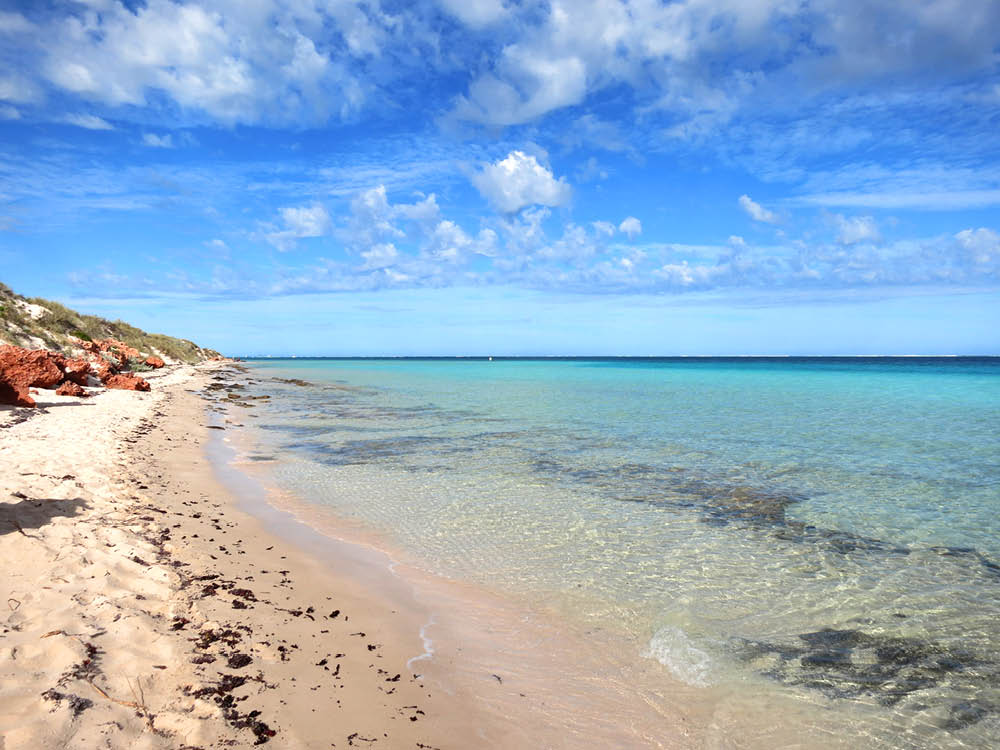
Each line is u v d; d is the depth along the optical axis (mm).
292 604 7289
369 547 10195
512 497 13758
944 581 8820
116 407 24094
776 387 52188
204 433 22734
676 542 10586
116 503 10195
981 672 6289
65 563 6863
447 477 15898
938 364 137750
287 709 4805
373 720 4926
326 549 9961
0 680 4258
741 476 15984
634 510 12672
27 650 4762
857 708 5637
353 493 14078
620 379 67938
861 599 8164
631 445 21016
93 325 51625
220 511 11688
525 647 6730
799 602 8062
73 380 29000
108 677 4617
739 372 87562
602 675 6160
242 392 46812
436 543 10477
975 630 7266
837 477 15828
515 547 10273
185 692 4695
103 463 13234
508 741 4941
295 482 15195
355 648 6316
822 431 24266
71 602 5871
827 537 10867
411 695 5492
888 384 55969
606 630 7199
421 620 7328
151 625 5730
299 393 47219
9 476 10492
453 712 5293
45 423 17719
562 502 13305
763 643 6910
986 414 30203
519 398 41812
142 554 7797
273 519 11688
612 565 9430
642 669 6297
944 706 5680
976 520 11938
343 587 8227
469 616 7523
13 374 24484
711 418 28984
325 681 5449
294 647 6035
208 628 6004
